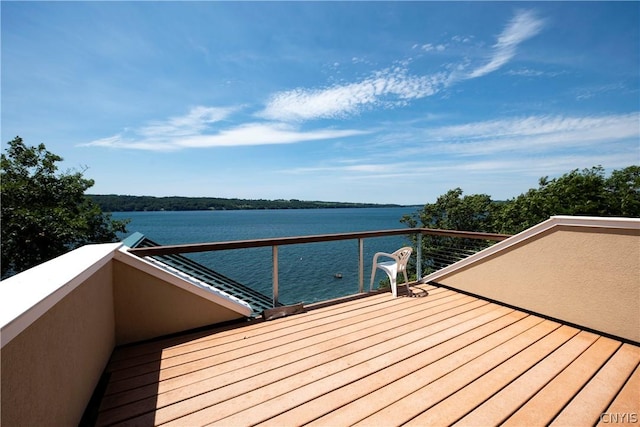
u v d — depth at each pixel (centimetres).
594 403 161
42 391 104
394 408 157
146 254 256
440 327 271
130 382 186
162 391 176
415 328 270
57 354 119
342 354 221
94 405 162
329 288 1549
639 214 1154
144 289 246
